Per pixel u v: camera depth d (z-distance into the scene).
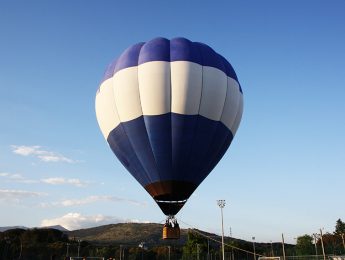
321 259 58.03
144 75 25.03
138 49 26.77
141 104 24.91
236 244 87.62
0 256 73.06
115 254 89.75
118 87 25.64
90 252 91.50
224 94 25.94
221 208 53.16
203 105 24.97
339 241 98.00
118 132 25.88
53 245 94.56
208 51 26.86
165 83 24.72
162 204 25.48
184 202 25.55
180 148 24.62
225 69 26.97
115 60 27.70
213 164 26.44
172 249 99.25
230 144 27.84
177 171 24.84
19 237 108.81
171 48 26.11
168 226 25.19
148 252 91.00
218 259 79.38
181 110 24.55
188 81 24.77
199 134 24.88
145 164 25.14
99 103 27.23
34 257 79.56
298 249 79.62
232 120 26.78
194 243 83.25
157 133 24.61
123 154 26.19
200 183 26.19
